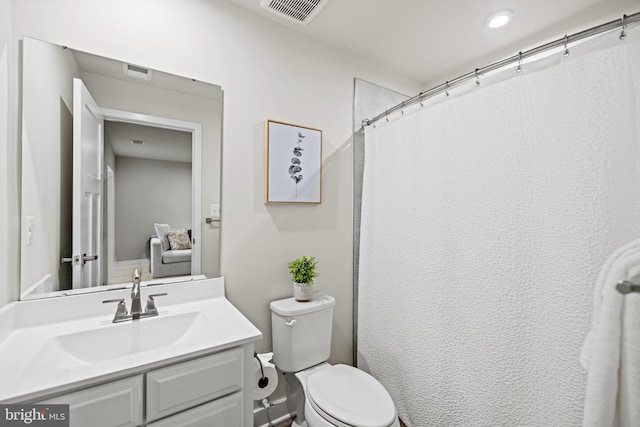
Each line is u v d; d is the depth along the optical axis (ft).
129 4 4.22
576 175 3.34
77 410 2.53
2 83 3.29
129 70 4.25
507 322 3.98
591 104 3.24
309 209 6.12
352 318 6.88
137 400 2.80
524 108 3.79
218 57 4.95
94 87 4.02
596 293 2.81
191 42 4.70
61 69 3.79
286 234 5.79
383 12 5.41
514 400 3.91
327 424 4.03
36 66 3.63
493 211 4.11
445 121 4.75
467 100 4.43
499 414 4.05
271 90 5.54
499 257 4.04
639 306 2.49
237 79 5.15
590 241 3.25
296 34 5.88
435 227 4.90
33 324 3.57
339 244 6.61
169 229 4.60
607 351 2.60
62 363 3.18
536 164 3.69
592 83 3.23
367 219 6.37
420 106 5.17
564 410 3.47
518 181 3.85
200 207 4.84
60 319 3.75
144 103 4.37
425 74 7.82
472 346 4.37
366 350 6.40
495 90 4.09
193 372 3.08
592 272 3.23
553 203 3.54
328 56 6.35
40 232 3.70
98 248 4.09
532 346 3.75
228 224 5.10
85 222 4.00
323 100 6.27
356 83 6.78
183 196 4.71
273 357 5.39
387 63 7.25
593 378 2.69
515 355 3.90
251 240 5.35
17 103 3.51
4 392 2.33
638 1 4.91
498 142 4.06
